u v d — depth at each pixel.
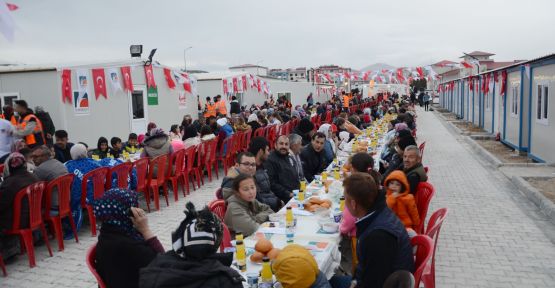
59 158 9.29
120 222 3.18
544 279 5.11
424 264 3.30
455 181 10.46
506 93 15.77
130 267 3.12
